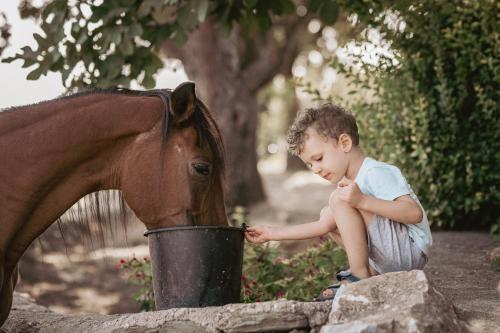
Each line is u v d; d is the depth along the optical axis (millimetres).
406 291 2963
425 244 3406
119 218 3959
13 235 3434
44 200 3477
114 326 3229
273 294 4816
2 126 3463
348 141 3350
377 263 3426
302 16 13227
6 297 3484
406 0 5574
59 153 3420
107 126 3416
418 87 5906
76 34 5133
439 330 2820
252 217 11953
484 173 5676
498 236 5445
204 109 3461
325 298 3383
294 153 3484
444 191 5902
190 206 3305
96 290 7801
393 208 3191
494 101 5555
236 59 12570
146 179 3348
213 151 3395
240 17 5828
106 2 5051
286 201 14203
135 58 5543
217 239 3260
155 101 3479
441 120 5820
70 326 3529
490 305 3402
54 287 7918
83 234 3812
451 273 4355
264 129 28109
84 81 5336
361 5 5520
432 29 5656
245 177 12742
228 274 3332
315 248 5125
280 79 21203
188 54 12375
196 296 3270
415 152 5715
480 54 5441
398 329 2781
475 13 5422
